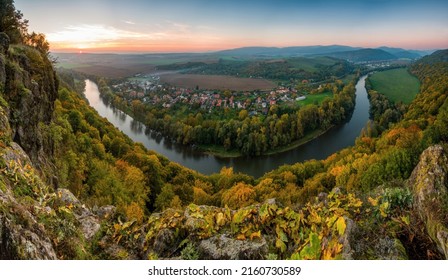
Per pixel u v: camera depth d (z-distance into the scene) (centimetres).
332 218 888
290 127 11131
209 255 899
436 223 841
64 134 3975
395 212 962
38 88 2905
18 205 829
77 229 1017
